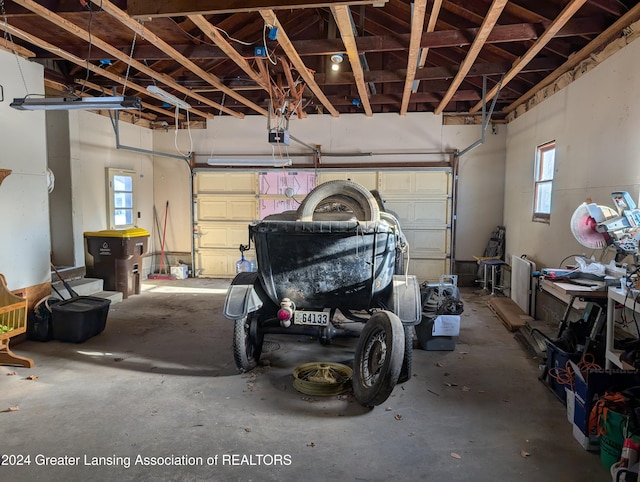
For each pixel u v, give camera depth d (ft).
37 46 15.34
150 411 10.11
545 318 16.87
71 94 19.72
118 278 21.90
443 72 17.02
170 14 10.03
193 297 22.45
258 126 27.17
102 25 13.14
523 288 18.31
